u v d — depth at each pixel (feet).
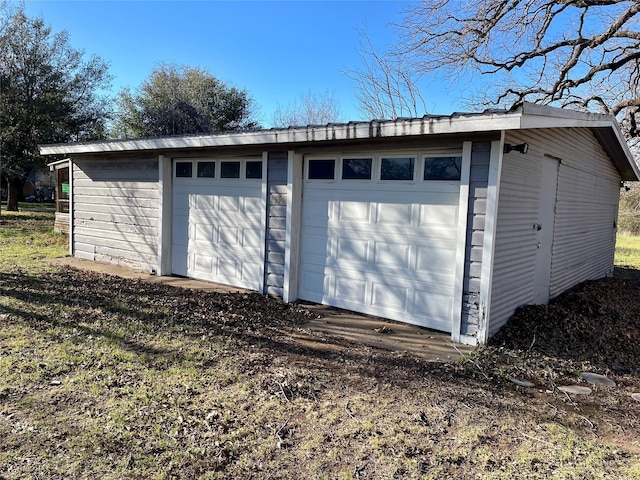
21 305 17.98
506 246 16.66
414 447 9.02
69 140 70.23
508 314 17.63
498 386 12.50
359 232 19.30
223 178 24.53
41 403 10.06
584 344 16.49
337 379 12.39
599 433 10.08
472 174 15.55
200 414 9.93
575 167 24.38
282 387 11.57
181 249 26.86
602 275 33.60
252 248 23.39
